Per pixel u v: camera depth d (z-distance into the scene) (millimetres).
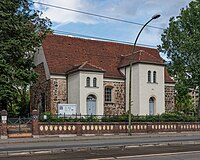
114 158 14000
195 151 16781
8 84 30203
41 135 27703
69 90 39656
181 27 45812
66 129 28906
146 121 33688
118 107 42438
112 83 42344
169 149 18016
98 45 46312
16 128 27562
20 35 31891
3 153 15812
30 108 44031
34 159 13969
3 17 30594
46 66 40312
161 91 42969
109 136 29219
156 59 43281
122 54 47156
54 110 38875
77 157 14570
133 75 42219
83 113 37625
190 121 37219
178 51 45062
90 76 38594
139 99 41000
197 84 44000
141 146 19859
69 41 44250
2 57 30109
